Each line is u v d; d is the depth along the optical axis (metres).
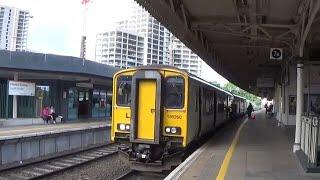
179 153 16.69
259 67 39.47
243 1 18.16
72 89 42.59
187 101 16.45
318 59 25.28
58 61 37.47
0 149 18.12
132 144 16.83
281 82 35.75
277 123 40.03
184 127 16.38
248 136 25.58
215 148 19.03
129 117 16.88
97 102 48.03
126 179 16.16
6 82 38.12
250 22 20.78
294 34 21.02
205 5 19.02
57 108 40.94
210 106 23.83
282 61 32.69
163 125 16.55
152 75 16.45
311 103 26.05
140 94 16.67
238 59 36.41
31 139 20.38
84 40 48.69
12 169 17.03
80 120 41.91
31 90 35.47
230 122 40.94
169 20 18.47
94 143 27.50
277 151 17.78
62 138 23.41
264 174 12.25
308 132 13.84
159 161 16.52
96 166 19.41
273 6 18.17
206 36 25.75
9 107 36.72
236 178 11.66
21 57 35.59
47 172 16.52
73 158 21.23
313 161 12.55
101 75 42.00
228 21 21.48
